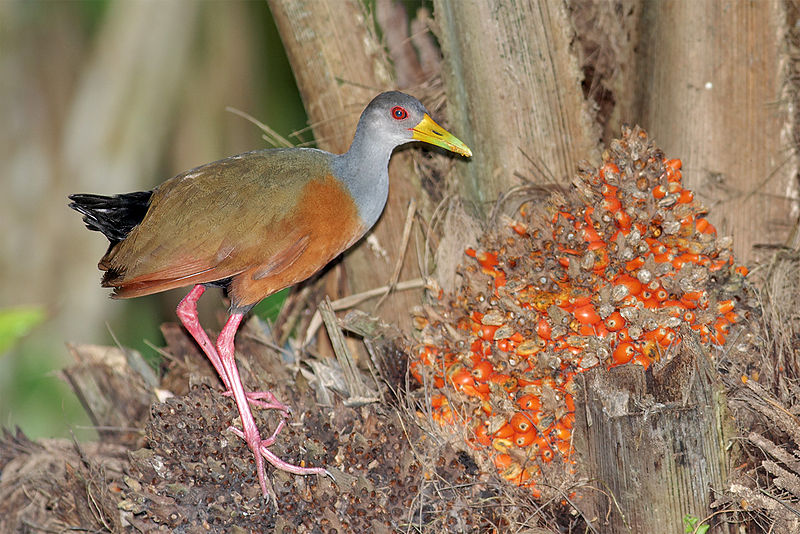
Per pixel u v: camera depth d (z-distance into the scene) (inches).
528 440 263.6
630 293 263.7
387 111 303.7
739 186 308.7
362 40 332.2
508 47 304.5
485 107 313.0
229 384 294.8
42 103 483.8
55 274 480.7
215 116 498.9
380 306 335.3
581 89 311.3
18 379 451.5
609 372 235.0
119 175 483.2
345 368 300.5
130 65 482.9
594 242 273.4
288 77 506.6
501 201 316.5
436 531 258.4
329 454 280.1
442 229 334.0
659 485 231.6
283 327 358.9
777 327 282.5
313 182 298.2
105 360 363.9
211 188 294.0
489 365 278.5
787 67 300.7
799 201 306.7
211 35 491.5
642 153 277.7
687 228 276.1
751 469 251.6
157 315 508.7
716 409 235.3
